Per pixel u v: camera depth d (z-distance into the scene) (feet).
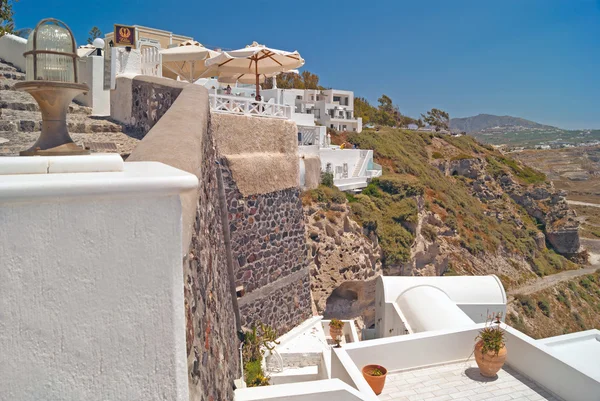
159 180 6.30
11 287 5.70
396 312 40.96
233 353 24.34
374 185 112.98
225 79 77.56
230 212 37.96
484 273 132.67
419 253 104.78
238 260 38.75
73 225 5.94
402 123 298.56
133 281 6.27
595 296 151.23
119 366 6.26
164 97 26.04
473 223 145.69
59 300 5.91
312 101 187.11
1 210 5.61
